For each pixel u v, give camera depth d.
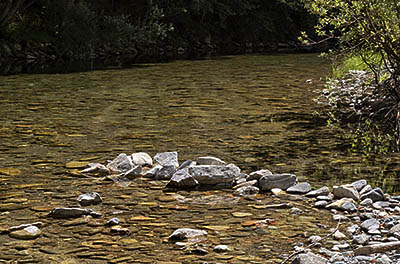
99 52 27.34
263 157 6.91
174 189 5.60
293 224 4.58
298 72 18.50
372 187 5.68
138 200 5.23
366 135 8.19
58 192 5.46
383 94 9.39
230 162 6.66
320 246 4.08
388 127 8.62
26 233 4.34
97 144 7.57
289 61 24.05
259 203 5.16
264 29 39.56
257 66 21.30
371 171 6.31
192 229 4.38
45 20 26.55
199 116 9.78
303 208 5.01
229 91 13.44
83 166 6.43
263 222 4.62
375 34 7.63
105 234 4.36
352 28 8.07
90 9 28.39
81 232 4.41
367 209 4.93
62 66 21.19
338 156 7.00
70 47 25.84
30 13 26.95
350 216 4.77
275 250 4.02
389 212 4.84
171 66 21.34
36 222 4.59
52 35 26.44
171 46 32.56
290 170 6.33
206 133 8.32
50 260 3.87
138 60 24.81
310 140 7.90
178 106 10.95
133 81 15.85
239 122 9.22
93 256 3.94
